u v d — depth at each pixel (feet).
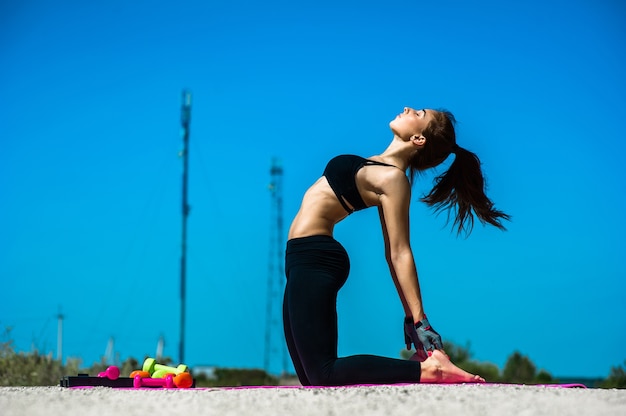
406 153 19.31
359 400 13.34
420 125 19.17
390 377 17.08
